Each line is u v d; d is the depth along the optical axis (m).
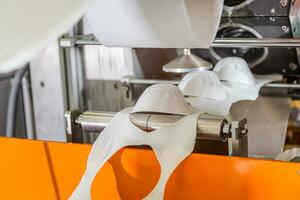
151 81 1.31
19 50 0.38
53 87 1.40
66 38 1.27
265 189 0.72
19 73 1.46
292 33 1.12
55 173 0.83
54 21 0.39
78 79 1.41
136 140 0.79
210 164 0.74
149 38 0.83
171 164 0.73
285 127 1.20
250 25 1.15
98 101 1.43
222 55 1.27
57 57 1.36
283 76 1.27
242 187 0.73
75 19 0.40
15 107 1.50
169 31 0.77
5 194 0.88
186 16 0.72
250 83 1.16
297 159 0.90
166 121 0.81
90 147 0.80
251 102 1.24
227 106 1.01
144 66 1.35
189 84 1.06
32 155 0.84
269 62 1.24
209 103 1.02
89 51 1.39
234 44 1.09
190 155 0.75
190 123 0.79
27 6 0.39
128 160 0.79
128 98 1.36
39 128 1.46
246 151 0.85
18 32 0.39
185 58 1.06
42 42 0.38
